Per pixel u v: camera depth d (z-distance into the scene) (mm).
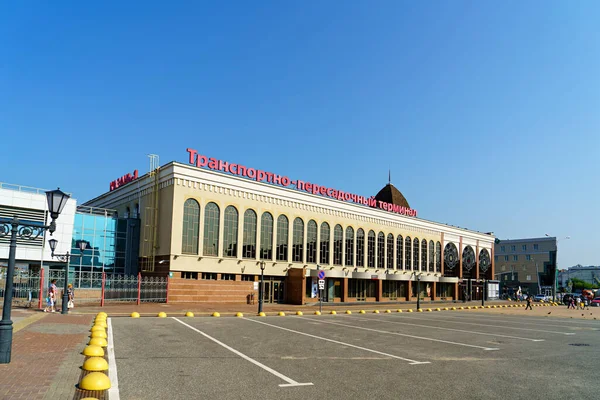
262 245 46062
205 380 9953
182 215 40156
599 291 98562
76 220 41469
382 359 13266
